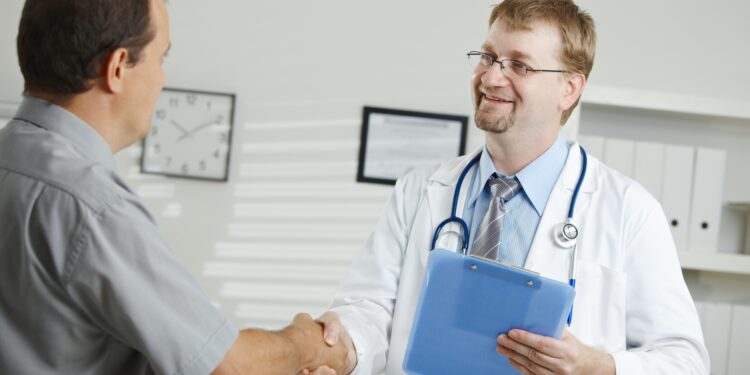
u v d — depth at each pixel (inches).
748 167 111.4
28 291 32.3
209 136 113.3
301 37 113.6
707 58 111.3
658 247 53.5
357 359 52.2
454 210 56.9
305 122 113.3
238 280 113.1
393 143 112.2
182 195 113.8
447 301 47.2
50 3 33.8
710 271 110.6
